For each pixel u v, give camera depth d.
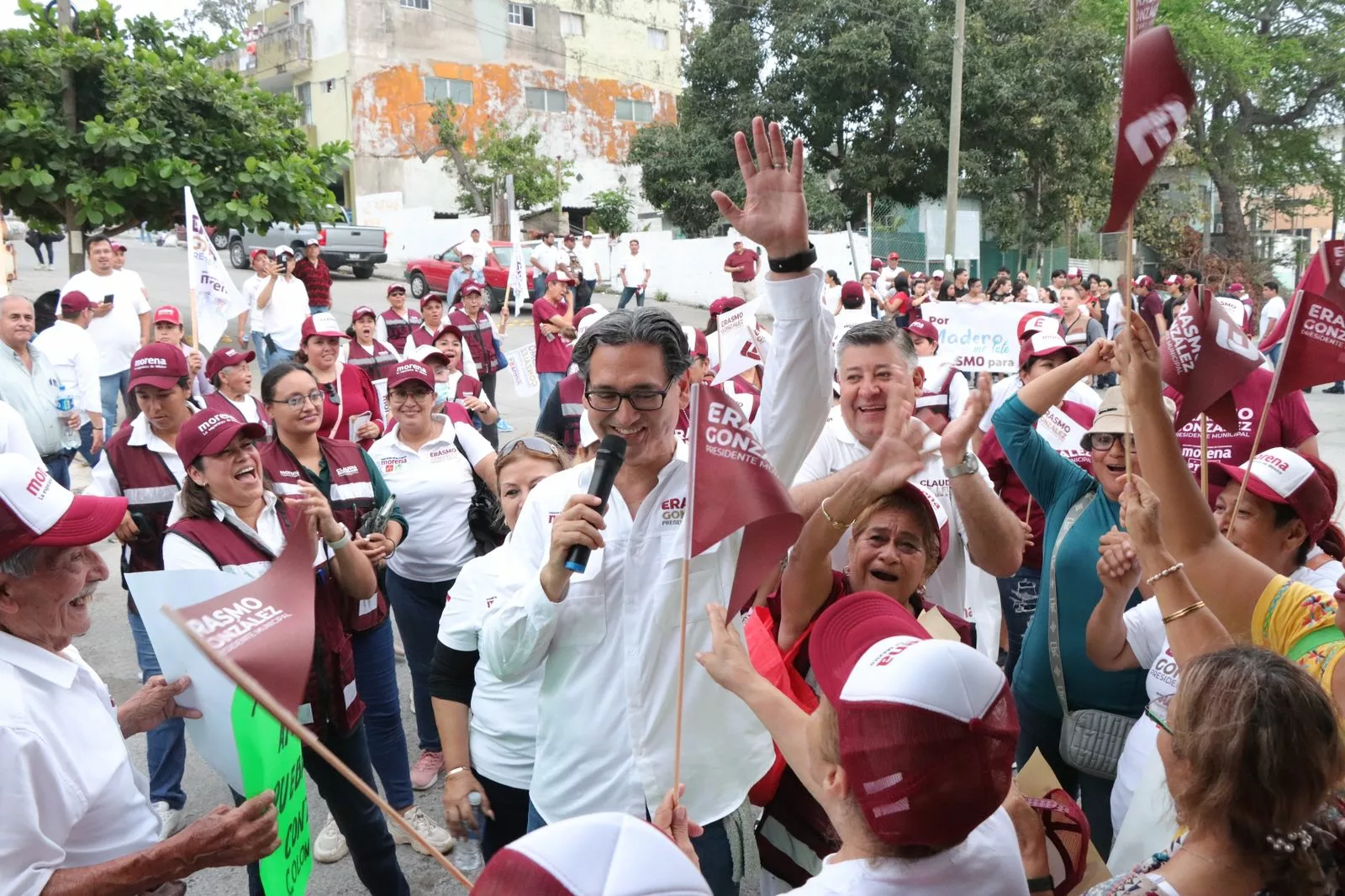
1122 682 3.08
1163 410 2.33
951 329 8.72
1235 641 2.18
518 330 20.33
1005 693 1.50
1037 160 27.98
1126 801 2.58
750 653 2.56
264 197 9.70
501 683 2.76
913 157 27.20
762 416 2.62
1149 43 2.24
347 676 3.16
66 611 2.06
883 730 1.44
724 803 2.35
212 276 7.11
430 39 34.03
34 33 9.06
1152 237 28.00
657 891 1.11
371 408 6.77
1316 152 26.94
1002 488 4.87
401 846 4.05
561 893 1.09
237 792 2.85
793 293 2.47
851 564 2.72
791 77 27.19
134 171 8.95
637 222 35.53
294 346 12.54
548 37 36.16
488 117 35.16
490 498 4.53
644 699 2.29
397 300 11.89
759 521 2.19
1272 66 25.59
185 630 1.84
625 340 2.21
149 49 10.05
